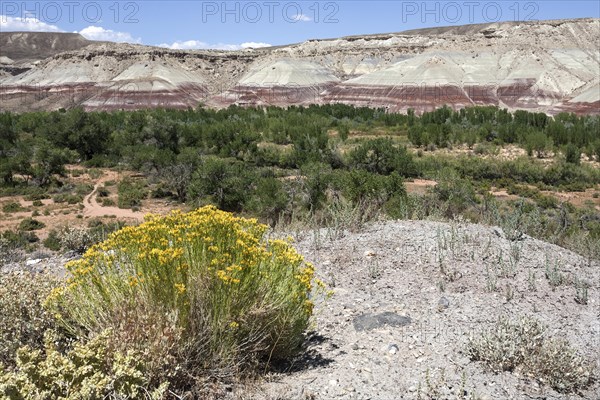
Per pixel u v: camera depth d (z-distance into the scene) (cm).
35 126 8062
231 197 3681
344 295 569
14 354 367
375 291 584
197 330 370
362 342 454
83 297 381
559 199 4328
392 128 9719
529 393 381
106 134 6806
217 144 6656
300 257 413
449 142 7431
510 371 410
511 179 5153
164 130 6562
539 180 5169
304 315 411
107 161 6181
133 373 314
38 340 388
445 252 707
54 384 309
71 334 395
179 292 360
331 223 874
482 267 657
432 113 10412
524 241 787
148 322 355
